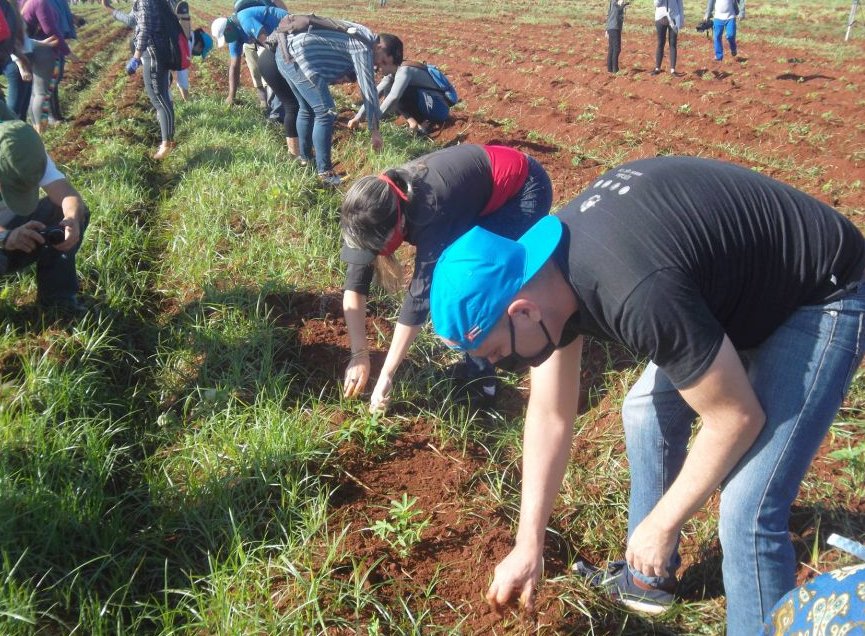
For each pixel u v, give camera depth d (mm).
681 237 2117
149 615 2971
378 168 8086
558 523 3615
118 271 5703
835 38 21859
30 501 3254
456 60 17969
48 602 2986
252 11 8102
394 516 3381
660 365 2158
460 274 2039
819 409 2287
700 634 3039
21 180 4074
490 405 4543
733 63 16281
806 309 2299
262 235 6344
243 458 3727
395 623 2980
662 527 2363
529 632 3002
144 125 10719
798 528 3396
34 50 9648
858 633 1562
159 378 4625
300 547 3270
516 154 3711
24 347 4449
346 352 4793
